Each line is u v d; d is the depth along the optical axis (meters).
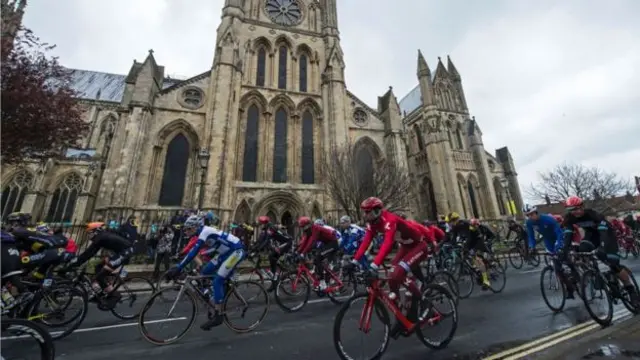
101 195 21.94
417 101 54.34
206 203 21.84
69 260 7.77
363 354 4.70
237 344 5.91
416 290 5.30
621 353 4.16
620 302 8.41
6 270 5.94
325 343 5.90
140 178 22.52
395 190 23.36
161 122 24.52
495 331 6.21
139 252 17.62
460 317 7.34
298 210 25.89
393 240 5.08
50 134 13.41
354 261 5.38
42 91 12.45
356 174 23.91
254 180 26.09
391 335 5.13
